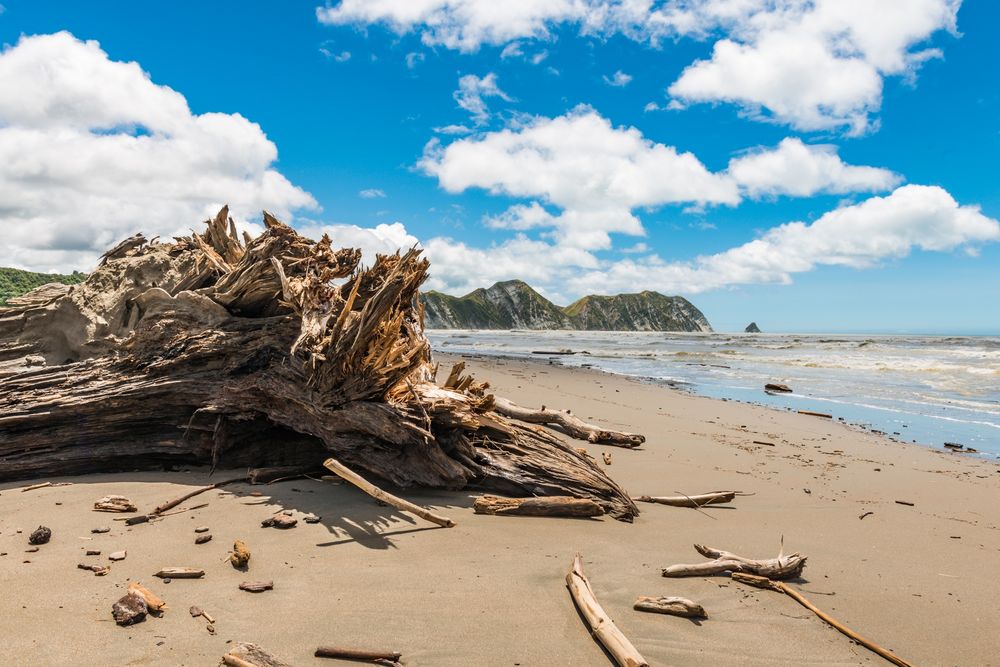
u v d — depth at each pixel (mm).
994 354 35031
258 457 7387
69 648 3355
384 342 6578
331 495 6410
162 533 5199
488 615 4035
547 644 3707
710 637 3949
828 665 3693
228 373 7250
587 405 15273
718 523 6645
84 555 4656
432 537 5480
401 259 6535
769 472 9188
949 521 7004
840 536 6316
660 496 7664
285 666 3256
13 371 8656
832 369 28188
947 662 3816
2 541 4895
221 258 9359
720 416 14609
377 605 4090
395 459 6680
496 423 7391
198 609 3863
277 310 7980
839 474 9234
